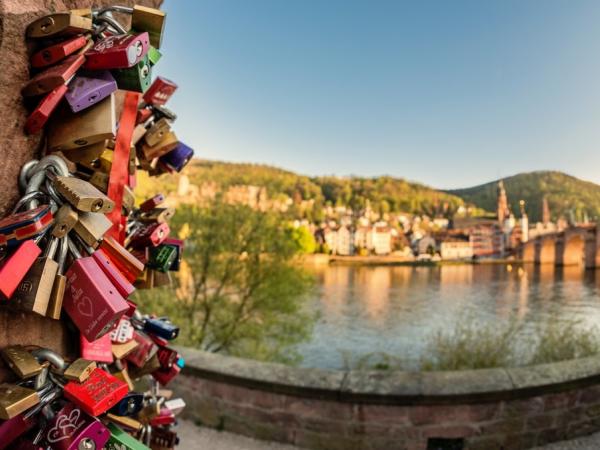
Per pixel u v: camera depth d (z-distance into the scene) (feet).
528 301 163.43
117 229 2.96
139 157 3.72
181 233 38.19
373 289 189.67
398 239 305.32
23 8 2.21
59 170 2.46
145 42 2.36
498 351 21.42
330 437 11.63
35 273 2.27
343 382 11.74
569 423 11.94
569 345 21.03
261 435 12.09
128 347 3.36
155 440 4.28
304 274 40.04
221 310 39.47
